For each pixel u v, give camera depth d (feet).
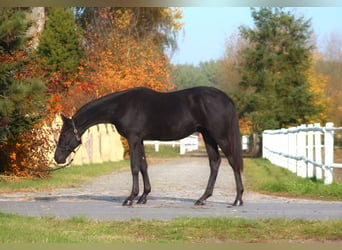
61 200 45.55
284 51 149.48
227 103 42.65
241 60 177.37
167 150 150.41
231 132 42.45
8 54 54.95
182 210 40.11
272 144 101.19
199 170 81.05
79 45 120.37
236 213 38.55
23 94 49.85
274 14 148.87
